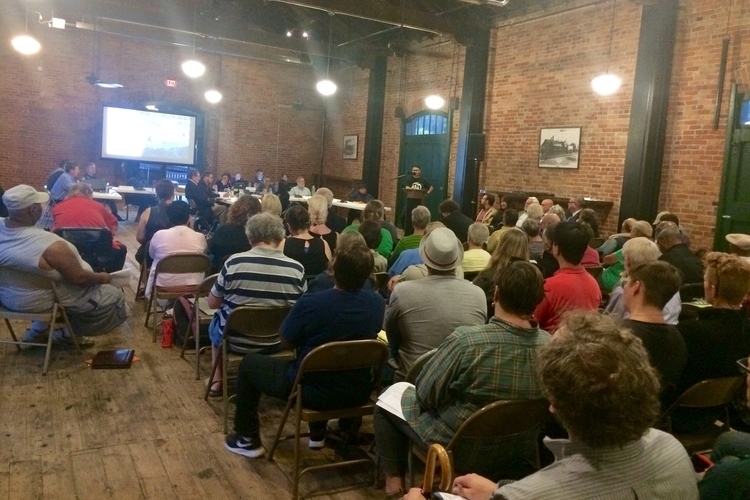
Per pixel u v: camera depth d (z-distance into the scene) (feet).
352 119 44.86
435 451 5.15
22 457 8.78
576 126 26.94
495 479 6.75
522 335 6.33
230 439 9.36
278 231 10.59
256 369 8.88
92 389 11.32
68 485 8.16
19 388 11.12
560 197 26.81
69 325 12.12
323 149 48.47
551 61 28.17
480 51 31.45
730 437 5.38
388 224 19.69
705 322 8.05
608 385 3.38
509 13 30.32
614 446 3.49
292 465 9.13
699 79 22.08
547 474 3.58
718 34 21.43
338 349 7.74
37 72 38.86
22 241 11.36
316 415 8.07
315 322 8.15
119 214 39.78
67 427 9.79
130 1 38.47
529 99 29.48
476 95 31.73
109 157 41.42
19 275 11.62
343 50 40.50
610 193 25.44
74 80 39.93
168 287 14.08
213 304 10.60
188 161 43.83
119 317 13.04
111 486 8.21
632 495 3.47
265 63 45.65
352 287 8.35
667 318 10.18
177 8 38.24
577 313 3.97
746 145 20.63
